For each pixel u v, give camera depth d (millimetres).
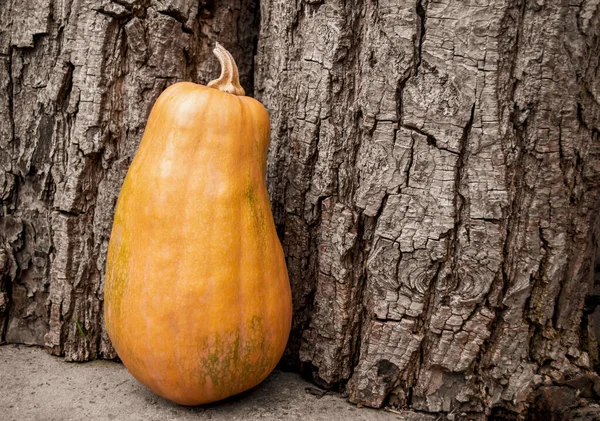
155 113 2234
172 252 2125
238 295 2186
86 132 2609
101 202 2686
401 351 2422
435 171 2271
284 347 2430
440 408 2449
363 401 2486
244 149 2199
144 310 2150
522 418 2379
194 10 2650
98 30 2535
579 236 2365
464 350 2365
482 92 2178
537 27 2141
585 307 2523
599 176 2326
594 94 2238
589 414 2301
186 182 2125
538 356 2410
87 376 2611
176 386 2217
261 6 2752
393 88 2260
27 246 2805
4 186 2762
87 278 2730
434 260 2324
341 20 2350
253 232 2230
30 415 2281
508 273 2326
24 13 2605
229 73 2303
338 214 2438
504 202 2246
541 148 2229
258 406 2422
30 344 2869
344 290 2463
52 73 2631
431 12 2170
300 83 2500
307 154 2498
